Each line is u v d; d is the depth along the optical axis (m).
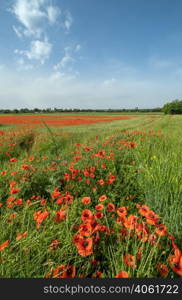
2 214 1.65
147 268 0.98
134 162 2.89
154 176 2.14
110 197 2.07
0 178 2.33
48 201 2.03
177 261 0.80
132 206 1.88
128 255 0.92
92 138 6.98
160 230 0.94
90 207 1.86
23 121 26.56
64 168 2.63
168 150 3.36
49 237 1.16
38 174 2.47
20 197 2.04
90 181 2.32
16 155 4.70
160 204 1.57
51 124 21.98
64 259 1.10
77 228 1.28
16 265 1.01
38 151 4.82
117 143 4.31
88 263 1.04
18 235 1.15
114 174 2.56
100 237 1.20
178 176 2.01
